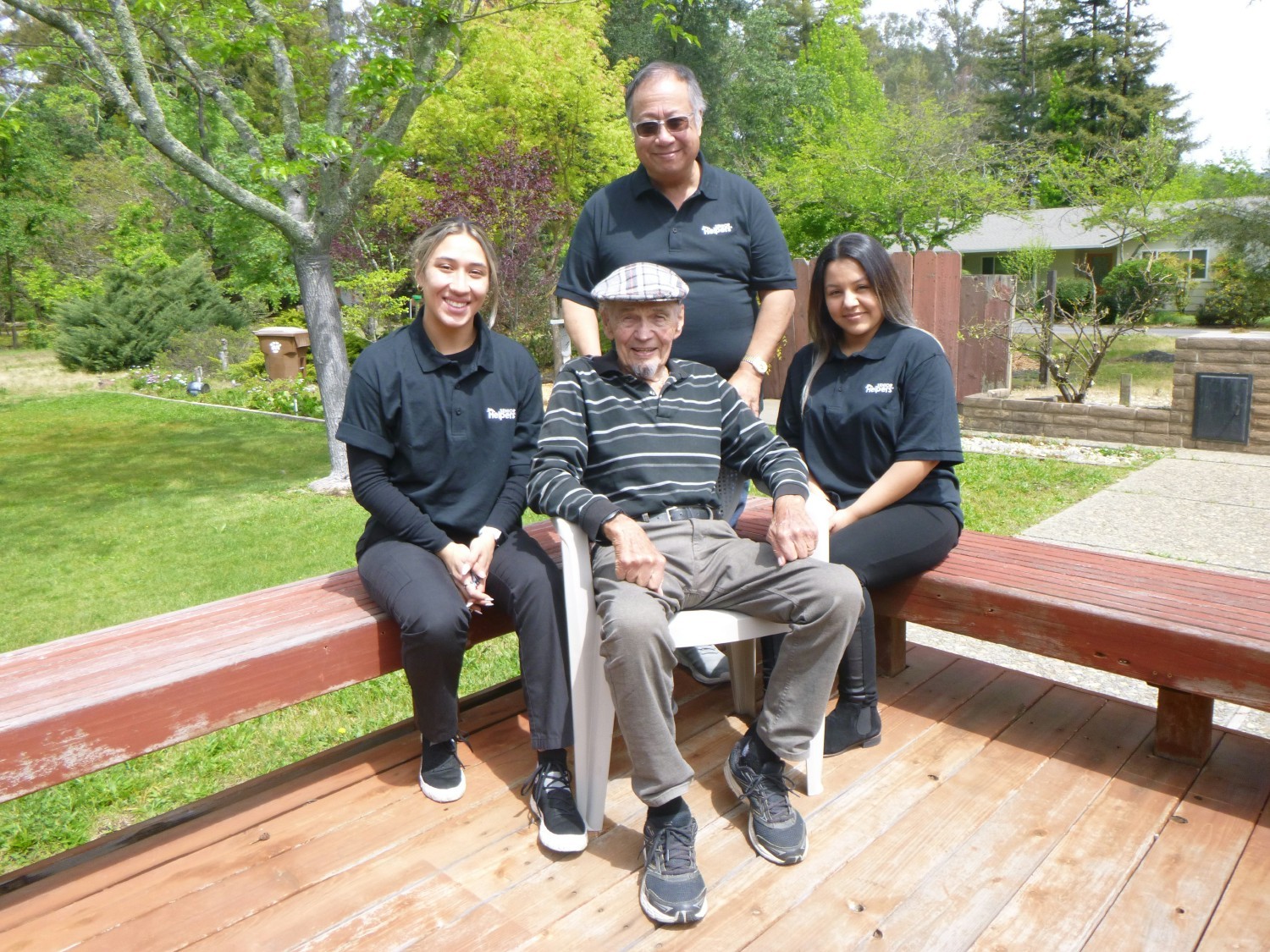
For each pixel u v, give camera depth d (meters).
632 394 2.30
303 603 2.39
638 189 2.86
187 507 7.05
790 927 1.84
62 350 17.16
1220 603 2.33
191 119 18.22
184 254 20.52
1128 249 28.12
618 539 2.01
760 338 2.91
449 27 6.45
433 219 13.16
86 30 6.30
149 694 1.87
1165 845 2.07
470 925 1.85
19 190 20.03
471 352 2.39
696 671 2.95
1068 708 2.75
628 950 1.78
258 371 15.23
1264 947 1.76
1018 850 2.07
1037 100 39.12
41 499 7.47
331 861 2.05
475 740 2.62
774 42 24.80
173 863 2.05
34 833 2.85
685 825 1.94
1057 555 2.78
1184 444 8.04
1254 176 20.48
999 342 9.45
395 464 2.40
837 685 2.96
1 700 1.81
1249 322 23.73
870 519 2.55
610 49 21.16
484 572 2.26
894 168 17.89
